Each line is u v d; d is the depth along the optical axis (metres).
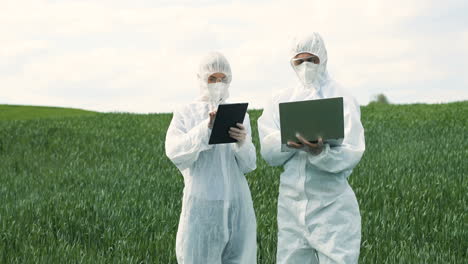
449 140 15.49
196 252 4.84
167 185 10.53
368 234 7.25
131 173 12.06
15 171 13.41
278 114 5.05
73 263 6.25
